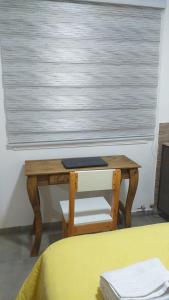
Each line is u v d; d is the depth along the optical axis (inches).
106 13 89.7
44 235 97.0
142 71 98.1
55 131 94.7
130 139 103.2
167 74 101.7
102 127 98.9
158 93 102.5
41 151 95.7
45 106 91.7
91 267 44.9
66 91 92.4
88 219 77.1
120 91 97.6
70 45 89.2
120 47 93.7
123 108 99.4
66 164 86.3
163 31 97.4
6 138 91.5
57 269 44.5
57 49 88.4
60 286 40.8
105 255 47.9
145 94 100.7
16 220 98.6
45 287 42.6
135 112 101.3
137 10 92.3
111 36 92.0
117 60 94.5
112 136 101.0
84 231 75.9
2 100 88.3
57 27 86.8
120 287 37.1
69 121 95.1
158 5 92.6
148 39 95.9
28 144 93.5
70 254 47.8
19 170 95.0
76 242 51.4
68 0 85.6
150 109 102.8
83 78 92.7
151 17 94.4
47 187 98.8
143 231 55.4
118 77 96.0
